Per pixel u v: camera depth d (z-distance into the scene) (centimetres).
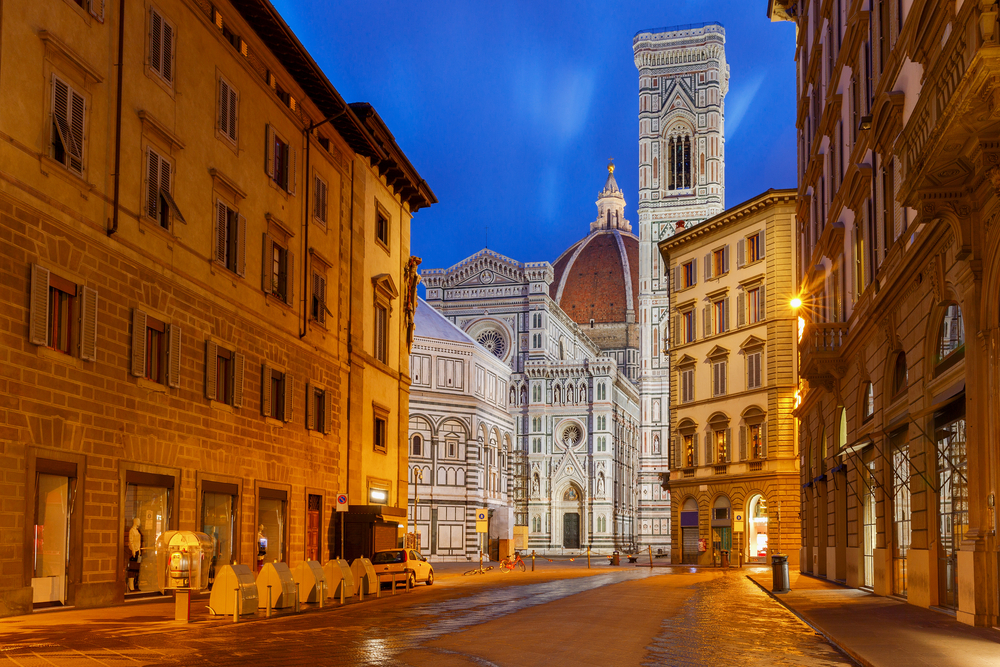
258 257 3759
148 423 2934
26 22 2398
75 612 2492
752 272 7156
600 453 14600
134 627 2181
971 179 2080
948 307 2466
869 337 3434
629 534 15888
